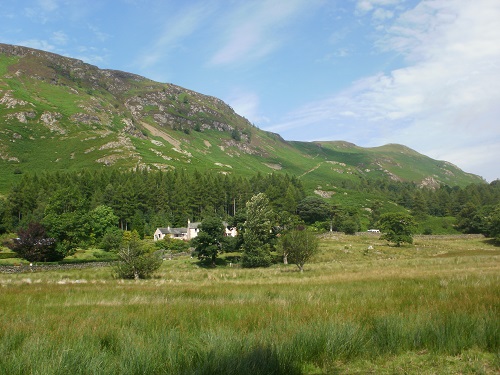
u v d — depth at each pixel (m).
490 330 7.29
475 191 166.38
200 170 189.38
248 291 17.09
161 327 8.31
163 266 53.19
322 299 12.77
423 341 7.31
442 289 13.60
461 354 6.78
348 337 7.15
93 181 115.19
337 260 59.09
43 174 131.50
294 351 6.66
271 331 7.78
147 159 182.38
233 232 94.88
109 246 68.50
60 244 54.16
